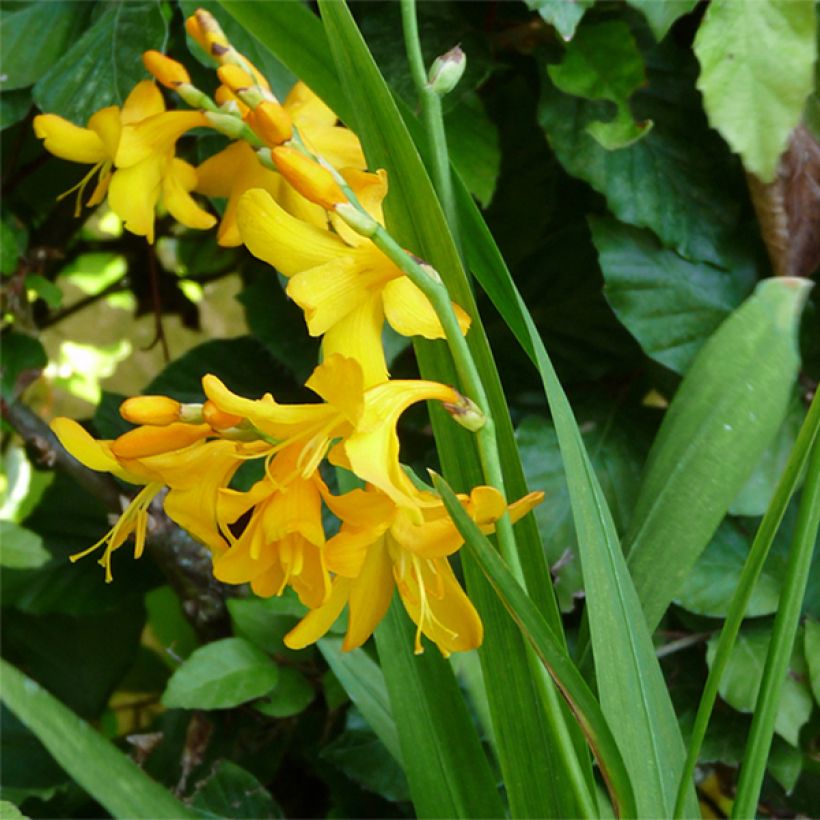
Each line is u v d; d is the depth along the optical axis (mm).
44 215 665
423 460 590
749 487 536
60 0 547
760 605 537
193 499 389
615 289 549
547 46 545
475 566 435
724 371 454
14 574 664
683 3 488
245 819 559
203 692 539
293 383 624
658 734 434
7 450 796
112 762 435
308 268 386
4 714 638
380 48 548
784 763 539
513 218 585
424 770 462
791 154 525
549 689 410
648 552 443
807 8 489
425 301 392
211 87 552
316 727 611
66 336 884
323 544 371
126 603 731
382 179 395
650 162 549
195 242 772
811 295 558
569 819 442
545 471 551
